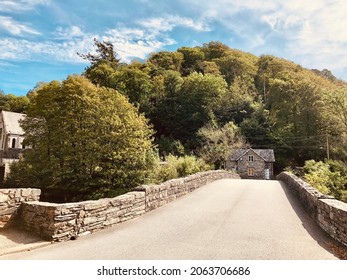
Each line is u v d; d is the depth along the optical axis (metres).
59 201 22.91
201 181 16.19
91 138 21.52
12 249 5.02
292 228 7.05
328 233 6.58
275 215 8.52
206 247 5.46
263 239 6.04
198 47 95.06
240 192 13.64
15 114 42.03
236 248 5.43
